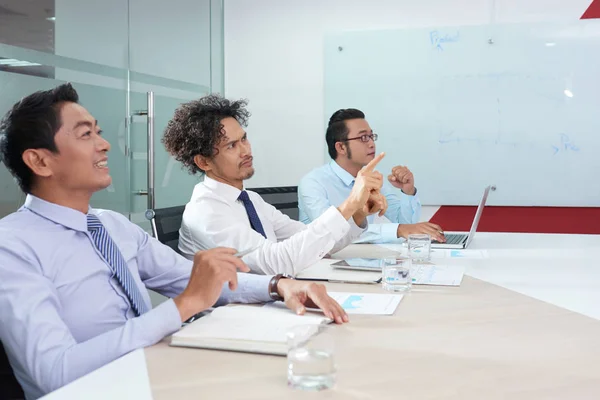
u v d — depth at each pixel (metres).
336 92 4.52
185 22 4.15
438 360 1.06
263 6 4.60
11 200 2.36
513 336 1.22
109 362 1.11
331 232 1.83
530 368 1.02
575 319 1.35
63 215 1.36
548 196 4.30
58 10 3.29
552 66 4.23
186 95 3.85
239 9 4.63
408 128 4.43
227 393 0.91
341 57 4.49
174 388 0.93
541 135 4.27
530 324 1.31
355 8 4.48
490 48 4.29
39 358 1.12
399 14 4.43
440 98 4.38
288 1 4.57
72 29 3.35
